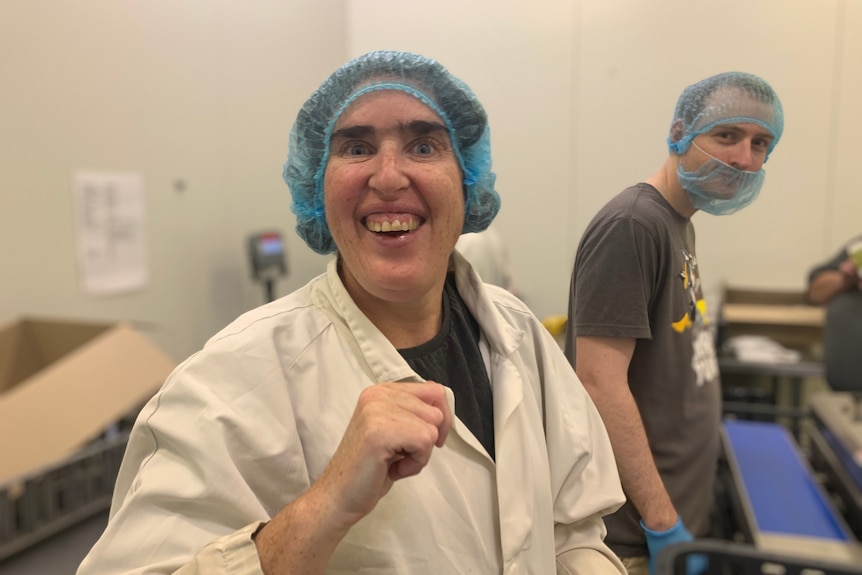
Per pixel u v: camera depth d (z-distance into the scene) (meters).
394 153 0.61
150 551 0.53
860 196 1.31
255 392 0.59
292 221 2.75
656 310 0.85
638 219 0.81
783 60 1.19
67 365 1.32
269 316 0.65
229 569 0.50
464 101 0.67
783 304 1.89
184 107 2.34
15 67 1.75
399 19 1.35
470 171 0.73
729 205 0.80
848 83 1.21
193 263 2.43
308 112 0.67
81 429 1.27
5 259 1.75
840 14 1.17
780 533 1.31
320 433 0.61
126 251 2.14
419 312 0.71
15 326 1.72
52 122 1.86
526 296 1.43
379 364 0.64
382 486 0.51
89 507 1.29
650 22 1.16
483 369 0.75
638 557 0.88
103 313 2.07
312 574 0.51
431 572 0.61
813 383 2.25
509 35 1.30
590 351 0.84
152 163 2.22
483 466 0.68
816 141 1.29
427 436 0.51
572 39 1.24
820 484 1.61
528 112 1.30
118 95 2.07
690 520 0.93
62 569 1.12
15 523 1.16
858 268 1.67
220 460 0.54
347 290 0.69
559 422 0.75
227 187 2.55
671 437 0.92
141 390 1.41
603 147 1.21
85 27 1.95
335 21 1.82
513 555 0.64
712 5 1.16
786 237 1.58
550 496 0.71
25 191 1.80
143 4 2.14
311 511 0.51
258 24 2.33
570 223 1.32
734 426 1.88
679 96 0.80
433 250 0.64
